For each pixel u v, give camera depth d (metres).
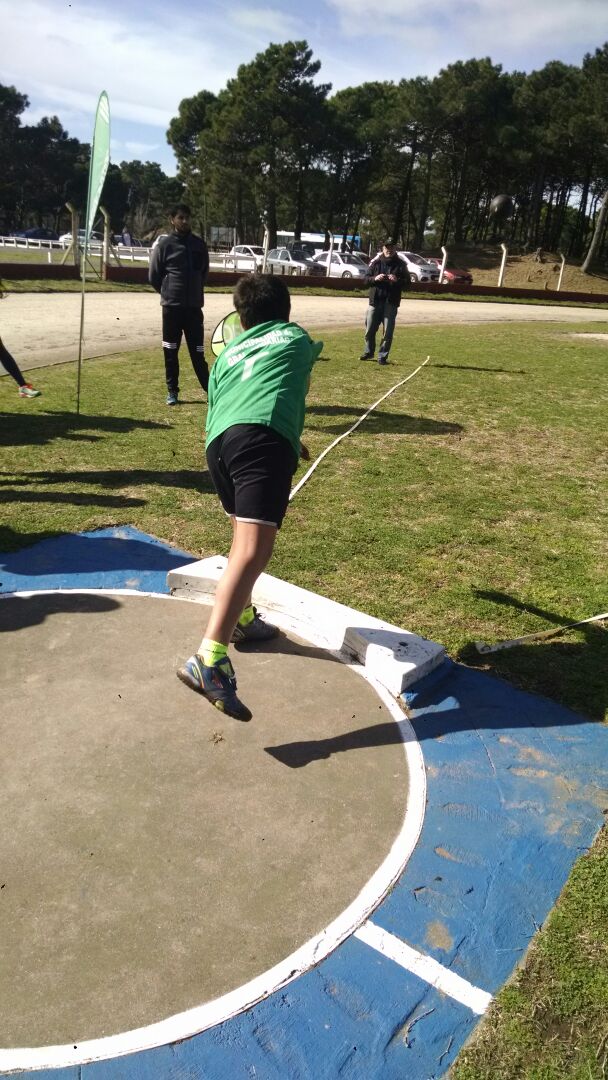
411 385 10.91
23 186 78.31
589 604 4.52
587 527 5.77
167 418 8.30
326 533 5.36
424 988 2.16
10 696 3.36
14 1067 1.91
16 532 5.12
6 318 15.83
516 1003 2.11
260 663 3.74
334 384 10.68
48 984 2.13
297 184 56.31
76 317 16.61
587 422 9.23
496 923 2.38
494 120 54.12
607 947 2.29
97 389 9.66
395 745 3.20
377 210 68.75
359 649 3.78
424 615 4.31
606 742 3.30
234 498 3.12
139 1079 1.91
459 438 8.17
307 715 3.36
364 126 55.56
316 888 2.48
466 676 3.74
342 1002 2.12
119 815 2.74
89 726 3.20
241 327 3.21
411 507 5.98
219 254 42.72
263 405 2.92
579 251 67.81
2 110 74.50
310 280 28.33
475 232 74.00
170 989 2.13
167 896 2.42
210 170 57.34
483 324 20.94
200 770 2.99
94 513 5.51
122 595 4.32
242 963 2.21
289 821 2.76
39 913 2.34
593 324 23.09
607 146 52.12
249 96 52.66
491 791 2.97
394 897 2.46
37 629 3.91
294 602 4.14
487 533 5.52
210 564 4.44
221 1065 1.95
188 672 2.87
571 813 2.87
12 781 2.87
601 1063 1.95
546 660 3.91
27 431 7.55
